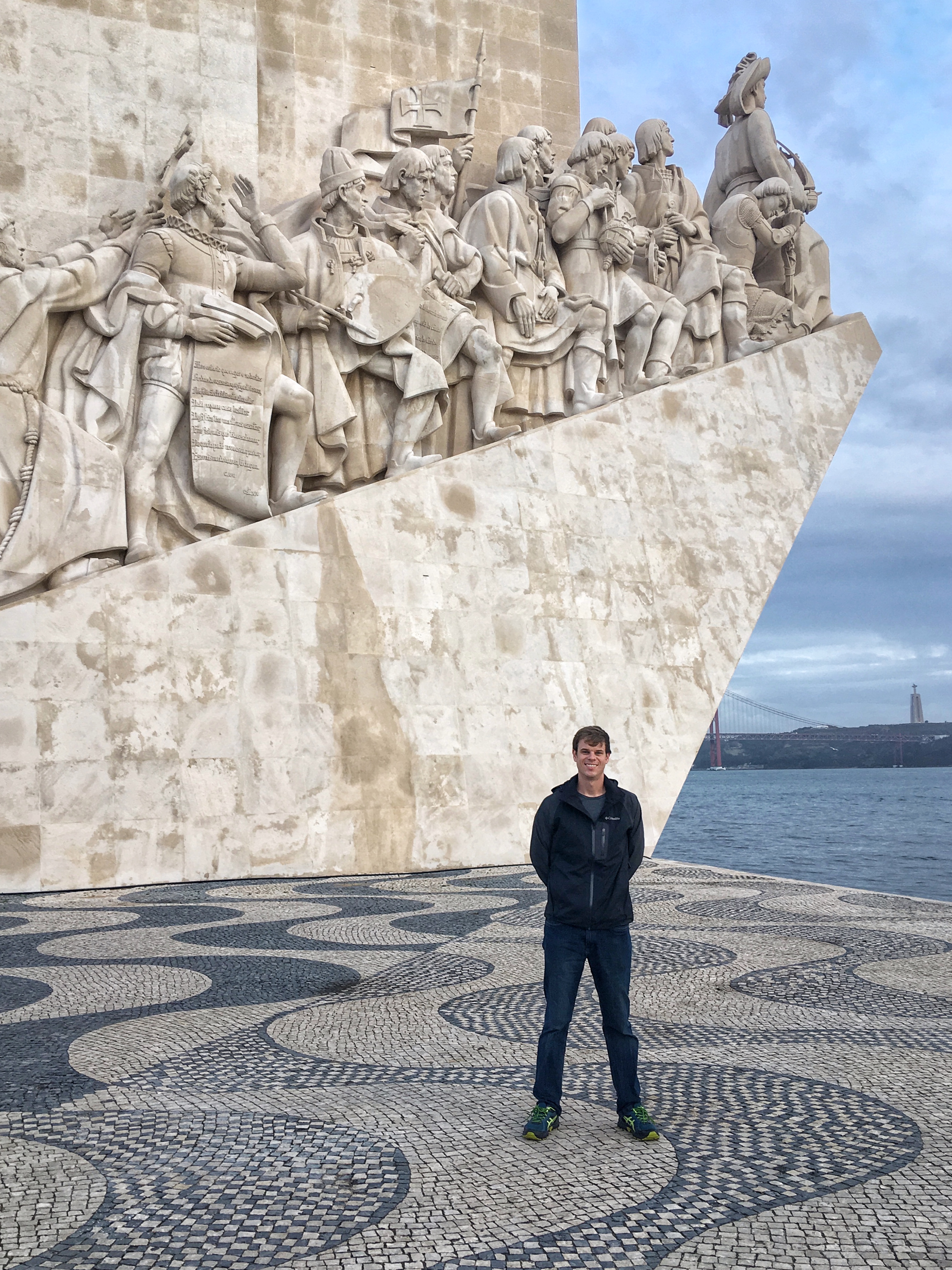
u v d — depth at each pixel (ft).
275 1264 9.20
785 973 20.99
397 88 49.01
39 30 40.91
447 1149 11.79
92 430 36.76
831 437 52.19
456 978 20.65
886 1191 10.63
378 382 43.34
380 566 40.04
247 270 39.88
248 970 21.39
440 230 45.16
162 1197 10.52
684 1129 12.42
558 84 53.88
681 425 48.06
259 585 37.78
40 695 33.99
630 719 44.04
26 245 39.88
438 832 39.40
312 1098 13.60
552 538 43.75
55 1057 15.40
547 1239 9.66
